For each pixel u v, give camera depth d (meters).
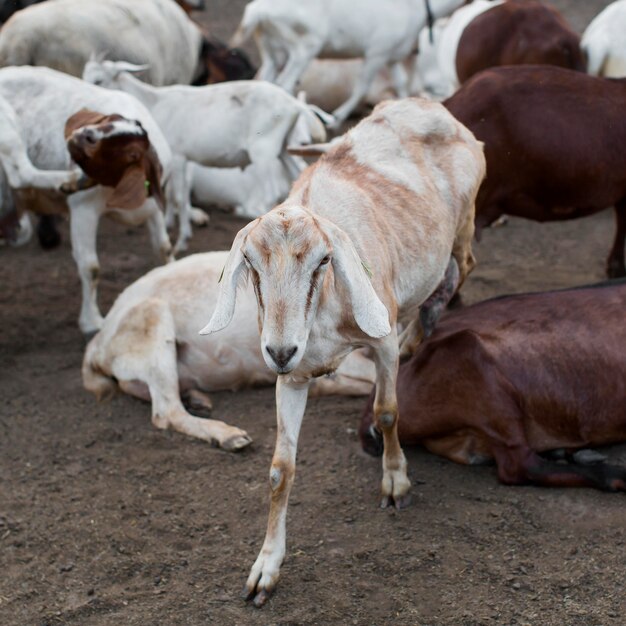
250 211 8.95
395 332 4.17
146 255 8.22
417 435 4.80
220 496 4.73
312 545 4.29
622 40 8.33
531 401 4.57
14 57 8.77
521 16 8.55
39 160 6.47
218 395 5.73
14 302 7.29
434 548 4.21
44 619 3.93
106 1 9.34
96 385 5.73
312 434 5.23
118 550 4.36
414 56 12.06
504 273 7.62
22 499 4.79
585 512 4.39
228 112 7.73
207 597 4.00
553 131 6.21
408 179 4.52
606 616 3.77
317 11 10.38
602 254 8.01
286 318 3.33
